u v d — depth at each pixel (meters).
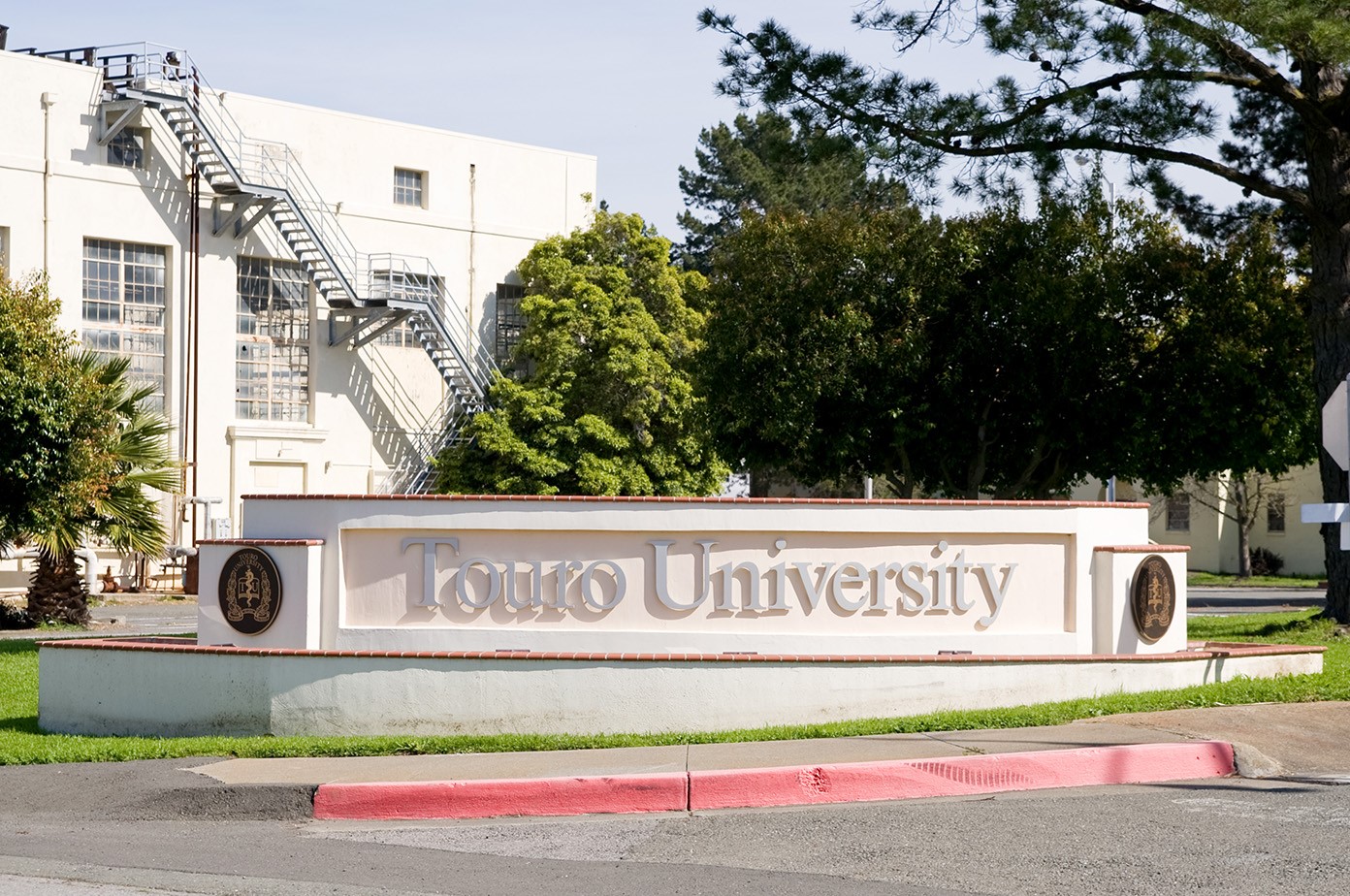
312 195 37.69
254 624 13.59
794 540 13.40
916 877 7.91
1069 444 27.98
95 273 34.00
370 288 38.41
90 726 13.32
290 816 9.85
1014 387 27.38
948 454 29.20
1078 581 14.12
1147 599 14.30
